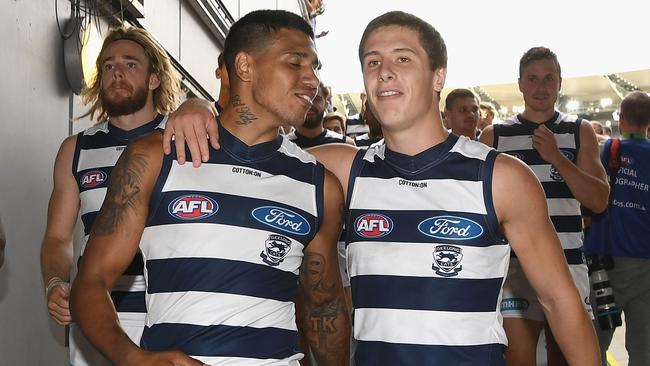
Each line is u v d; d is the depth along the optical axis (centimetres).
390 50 239
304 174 233
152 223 217
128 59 349
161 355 194
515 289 414
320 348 255
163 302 214
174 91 374
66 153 344
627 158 491
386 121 238
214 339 209
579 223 434
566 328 239
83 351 326
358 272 239
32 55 402
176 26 719
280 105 225
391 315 230
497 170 233
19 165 386
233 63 228
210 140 223
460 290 229
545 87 441
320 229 241
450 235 231
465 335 228
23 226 391
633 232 484
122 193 217
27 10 395
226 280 212
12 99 378
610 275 493
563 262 238
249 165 224
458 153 238
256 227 218
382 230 236
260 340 214
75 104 466
